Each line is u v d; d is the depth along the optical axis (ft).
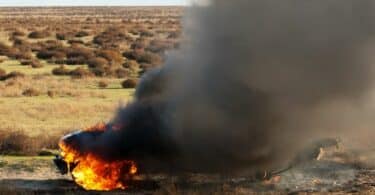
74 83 318.86
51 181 142.92
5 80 327.26
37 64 390.83
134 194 131.75
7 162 155.63
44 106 247.70
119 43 569.64
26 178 145.18
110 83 321.11
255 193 131.75
